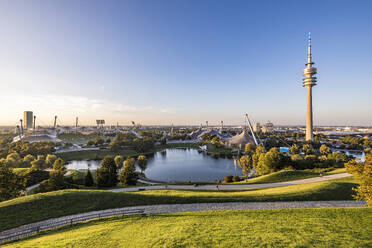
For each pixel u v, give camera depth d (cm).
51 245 1655
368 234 1602
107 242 1673
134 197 3219
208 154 13738
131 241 1669
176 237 1666
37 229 2125
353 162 2478
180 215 2419
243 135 14962
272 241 1514
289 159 6706
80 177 6200
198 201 3058
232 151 14262
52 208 2822
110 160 6109
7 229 2336
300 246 1420
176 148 18175
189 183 5200
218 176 7681
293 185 4091
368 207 2256
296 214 2214
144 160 8569
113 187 5200
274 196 3152
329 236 1582
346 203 2872
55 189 4619
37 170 5909
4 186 3709
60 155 12238
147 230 1911
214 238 1616
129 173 5497
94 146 16012
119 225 2120
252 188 4256
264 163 6506
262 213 2320
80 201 3039
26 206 2831
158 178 7456
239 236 1636
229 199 3073
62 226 2250
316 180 4703
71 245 1638
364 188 2322
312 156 7462
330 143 18462
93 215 2505
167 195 3325
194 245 1509
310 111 18750
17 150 11000
